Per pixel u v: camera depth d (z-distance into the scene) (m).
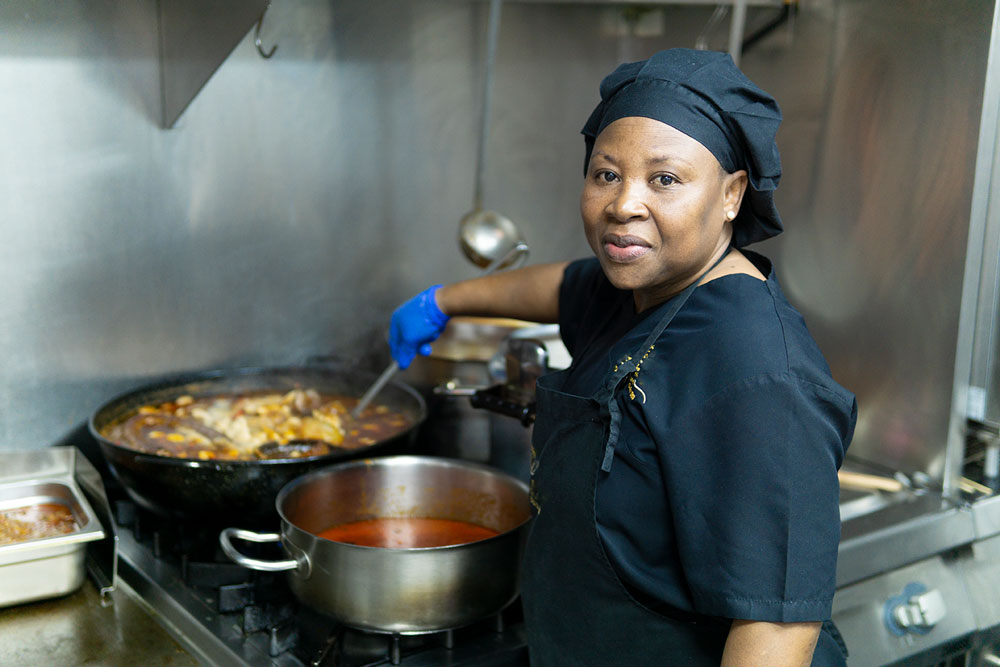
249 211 1.72
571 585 0.91
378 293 1.94
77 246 1.53
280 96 1.71
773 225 0.88
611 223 0.81
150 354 1.65
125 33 1.50
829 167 1.66
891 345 1.58
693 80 0.78
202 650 1.11
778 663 0.77
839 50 1.61
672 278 0.87
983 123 1.37
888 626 1.32
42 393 1.54
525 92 2.04
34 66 1.43
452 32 1.90
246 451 1.42
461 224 1.78
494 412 1.35
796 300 1.77
